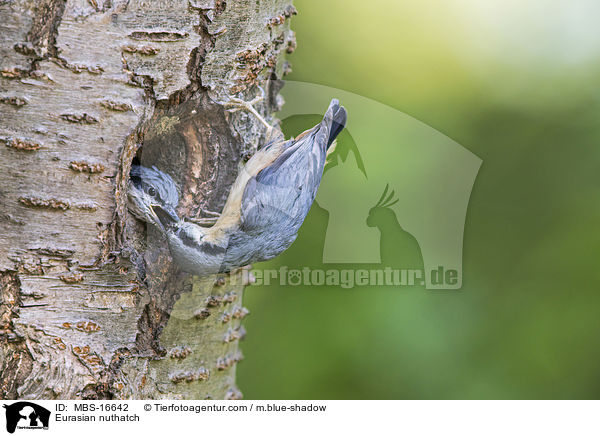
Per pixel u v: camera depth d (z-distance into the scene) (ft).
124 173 13.10
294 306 23.85
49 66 12.51
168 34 12.81
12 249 12.80
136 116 12.84
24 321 12.92
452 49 27.78
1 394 12.92
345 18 27.73
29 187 12.72
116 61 12.71
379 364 23.45
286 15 14.76
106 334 13.42
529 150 26.73
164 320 14.12
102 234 13.10
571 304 24.90
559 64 27.96
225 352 15.72
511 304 25.14
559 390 23.34
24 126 12.59
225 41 13.24
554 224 26.02
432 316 24.43
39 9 12.41
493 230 26.17
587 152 26.55
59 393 13.14
